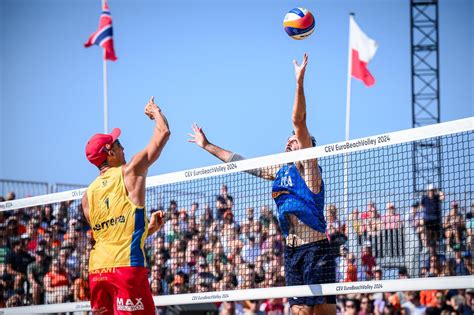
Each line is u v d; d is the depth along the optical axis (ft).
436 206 36.86
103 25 77.97
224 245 40.29
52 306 35.35
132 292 23.38
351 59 73.00
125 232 23.62
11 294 44.86
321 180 27.53
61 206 49.39
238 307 50.93
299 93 26.96
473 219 35.88
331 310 27.68
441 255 35.22
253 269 37.83
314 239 27.25
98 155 24.86
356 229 35.63
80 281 42.83
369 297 48.34
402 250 34.35
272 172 29.91
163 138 23.61
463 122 25.25
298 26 28.78
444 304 46.09
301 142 27.76
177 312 44.57
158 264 40.45
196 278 40.11
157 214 25.96
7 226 46.78
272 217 39.81
